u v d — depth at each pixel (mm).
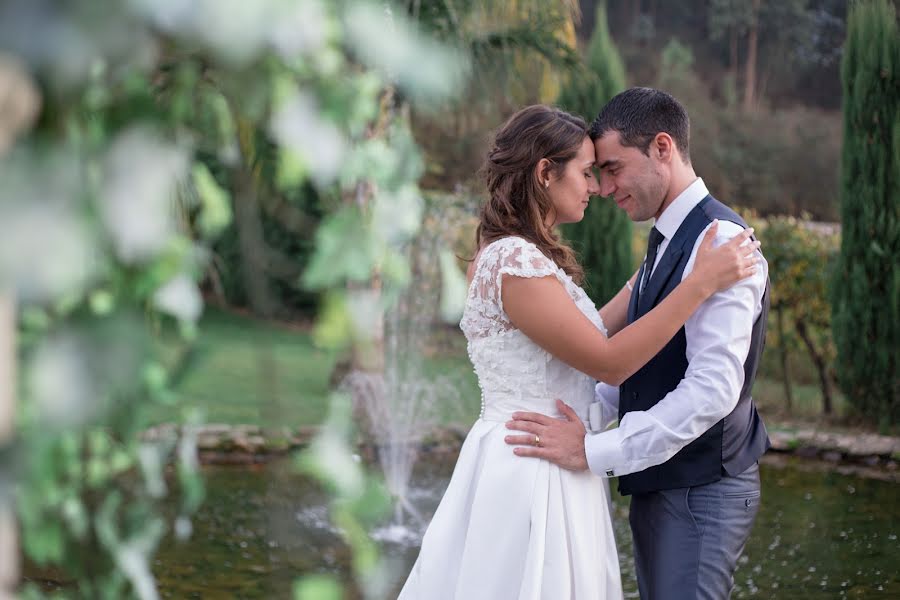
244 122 830
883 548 4027
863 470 5449
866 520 4449
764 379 7965
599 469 2062
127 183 660
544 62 7277
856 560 3885
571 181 2137
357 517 812
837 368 6512
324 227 785
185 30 622
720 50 20641
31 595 805
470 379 7562
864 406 6445
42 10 566
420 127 10820
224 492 4691
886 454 5613
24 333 688
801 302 6969
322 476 797
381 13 746
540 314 2027
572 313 2021
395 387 6984
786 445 5844
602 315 2502
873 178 6262
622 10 20859
